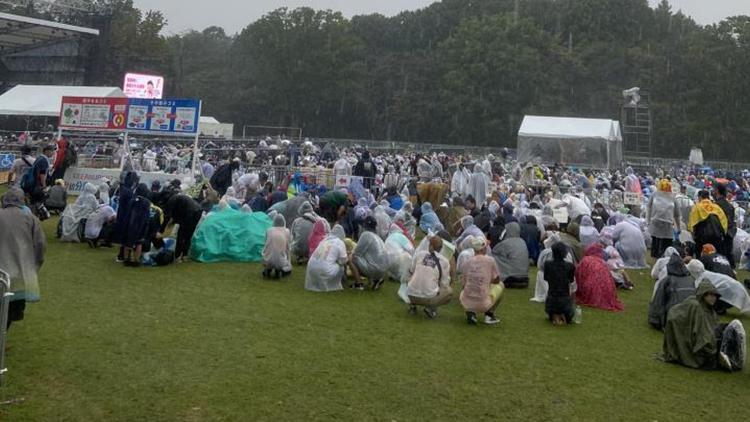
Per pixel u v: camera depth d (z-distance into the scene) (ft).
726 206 38.91
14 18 133.49
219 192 59.82
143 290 30.45
